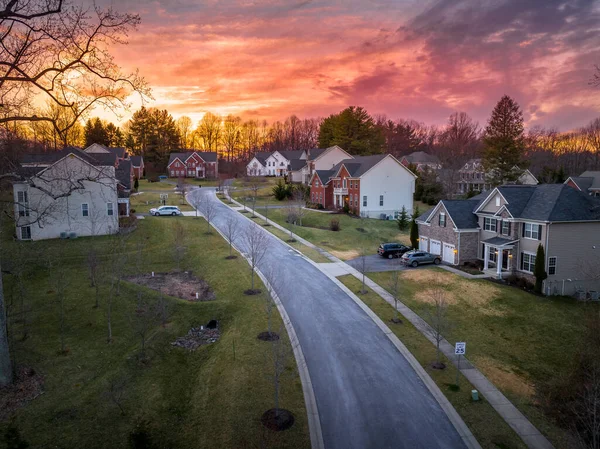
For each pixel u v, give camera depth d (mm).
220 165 122125
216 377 18141
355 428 14891
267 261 35812
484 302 27922
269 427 14812
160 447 14133
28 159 36562
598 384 14633
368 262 37594
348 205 60875
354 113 87875
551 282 30078
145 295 27250
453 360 20266
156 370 19172
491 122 63094
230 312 25281
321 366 19078
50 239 37438
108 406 16250
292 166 90938
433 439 14430
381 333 22641
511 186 34938
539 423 15664
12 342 20047
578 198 31812
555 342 23000
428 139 154250
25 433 14602
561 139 116625
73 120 16828
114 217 40094
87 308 25328
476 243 37156
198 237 42656
